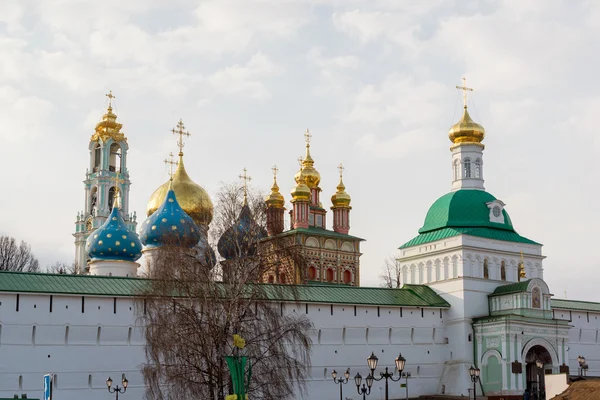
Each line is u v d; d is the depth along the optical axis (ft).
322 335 344.28
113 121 637.30
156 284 229.86
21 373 279.90
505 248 399.24
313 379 337.31
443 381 375.04
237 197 247.50
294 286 242.58
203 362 226.79
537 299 378.73
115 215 395.14
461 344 376.07
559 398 198.70
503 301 381.19
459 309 380.17
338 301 351.25
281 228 252.01
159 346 219.61
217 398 216.74
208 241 239.91
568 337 384.47
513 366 361.71
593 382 199.11
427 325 377.09
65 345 289.33
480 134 424.87
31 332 284.41
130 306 302.04
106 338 296.30
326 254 473.26
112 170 637.30
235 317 225.15
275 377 222.07
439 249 394.93
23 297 285.02
